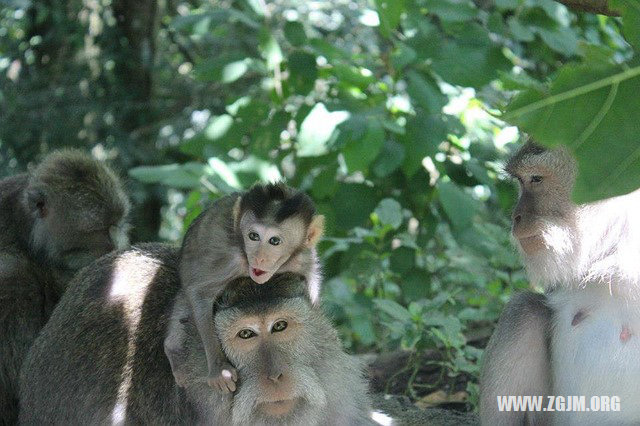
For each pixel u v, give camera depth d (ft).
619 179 9.78
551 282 20.66
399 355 32.12
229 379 19.35
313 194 34.60
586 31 37.27
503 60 32.37
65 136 58.80
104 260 24.08
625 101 9.95
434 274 38.27
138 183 57.00
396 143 32.40
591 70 10.03
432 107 31.45
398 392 30.63
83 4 61.82
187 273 20.40
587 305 20.48
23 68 62.34
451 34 33.83
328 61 34.32
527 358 21.30
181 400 21.09
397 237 35.42
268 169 33.06
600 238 19.89
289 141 36.83
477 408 26.66
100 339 22.27
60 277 27.48
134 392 21.76
